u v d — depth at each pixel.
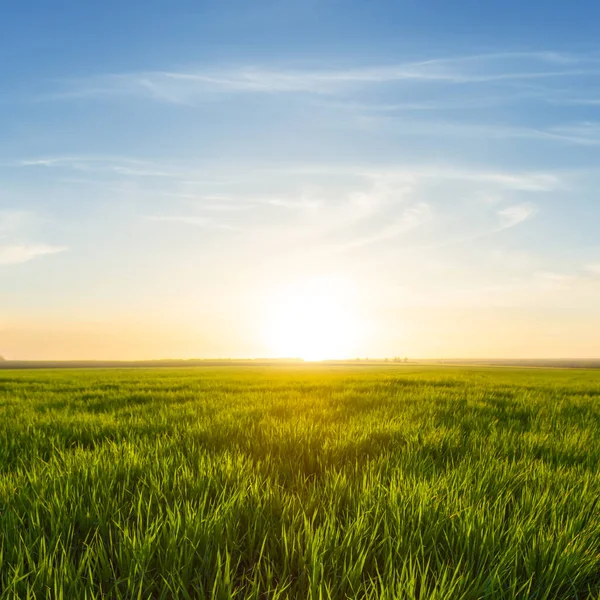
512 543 3.12
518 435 7.72
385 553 3.07
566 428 8.66
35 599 2.46
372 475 4.60
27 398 14.50
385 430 7.36
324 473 5.04
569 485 4.59
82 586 2.62
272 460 5.37
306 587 2.77
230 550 3.08
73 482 4.38
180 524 3.24
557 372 56.81
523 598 2.59
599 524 3.56
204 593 2.66
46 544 3.23
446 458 5.91
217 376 34.25
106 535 3.36
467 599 2.60
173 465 5.05
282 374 40.47
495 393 16.91
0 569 2.80
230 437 6.92
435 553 3.06
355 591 2.68
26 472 4.79
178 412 10.05
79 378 30.03
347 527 3.36
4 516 3.53
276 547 3.22
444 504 3.74
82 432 7.58
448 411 10.59
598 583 2.92
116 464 4.84
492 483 4.61
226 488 4.26
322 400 12.74
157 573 2.80
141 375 37.41
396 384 21.38
